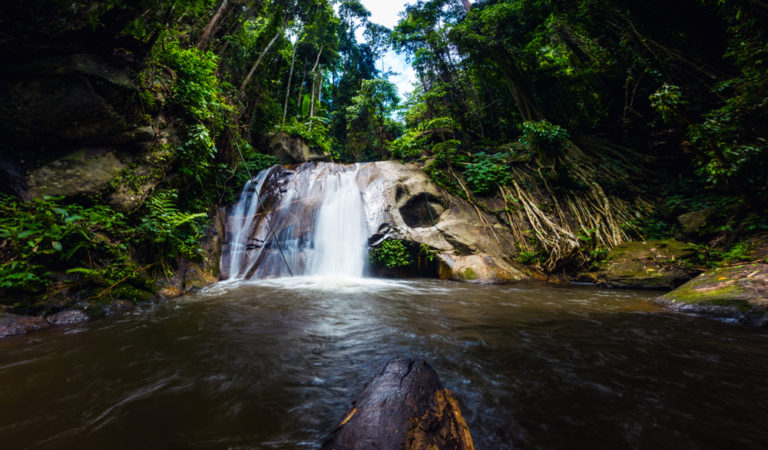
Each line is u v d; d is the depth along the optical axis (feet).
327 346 8.50
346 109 64.44
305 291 16.65
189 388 6.07
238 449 4.27
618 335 9.48
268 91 44.65
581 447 4.33
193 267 17.70
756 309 10.68
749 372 6.84
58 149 13.76
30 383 6.16
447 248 23.72
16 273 10.19
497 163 32.83
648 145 33.35
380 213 25.39
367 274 23.82
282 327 10.21
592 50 34.09
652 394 5.86
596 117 39.04
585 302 14.42
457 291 17.22
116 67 14.55
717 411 5.27
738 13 18.08
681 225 23.38
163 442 4.42
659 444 4.39
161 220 16.03
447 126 37.93
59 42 12.71
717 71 23.88
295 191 27.35
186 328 9.96
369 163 31.83
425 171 31.58
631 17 26.84
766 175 17.95
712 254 18.67
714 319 11.34
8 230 10.26
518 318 11.53
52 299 10.71
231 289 16.81
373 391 4.67
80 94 13.33
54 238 11.16
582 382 6.36
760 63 17.19
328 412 5.30
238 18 28.63
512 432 4.66
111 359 7.45
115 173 14.80
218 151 24.29
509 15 36.94
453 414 4.41
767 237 17.63
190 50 20.36
